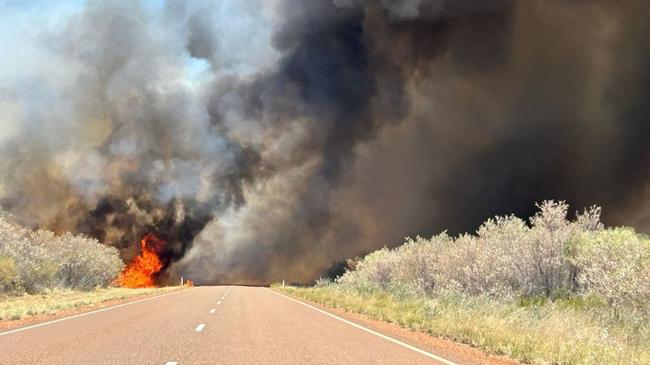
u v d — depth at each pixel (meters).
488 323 12.52
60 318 15.67
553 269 19.17
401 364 8.25
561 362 8.52
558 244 19.08
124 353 8.80
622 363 8.43
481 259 21.48
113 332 11.93
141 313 17.77
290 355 8.95
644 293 14.16
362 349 9.87
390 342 11.02
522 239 19.89
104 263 41.94
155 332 11.99
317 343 10.60
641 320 12.85
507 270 19.72
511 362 8.94
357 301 22.53
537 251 19.39
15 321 14.63
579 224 19.72
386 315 16.92
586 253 17.73
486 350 10.02
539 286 19.27
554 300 18.09
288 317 16.95
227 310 19.50
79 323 14.07
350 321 16.05
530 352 9.23
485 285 20.75
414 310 17.67
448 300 18.17
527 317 13.29
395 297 23.11
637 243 17.00
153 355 8.63
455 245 25.05
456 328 12.40
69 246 38.41
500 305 16.62
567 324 11.71
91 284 39.47
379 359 8.72
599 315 13.92
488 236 22.94
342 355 9.07
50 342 10.12
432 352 9.66
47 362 7.84
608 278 15.49
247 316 16.94
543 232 19.47
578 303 16.19
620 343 10.77
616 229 18.31
